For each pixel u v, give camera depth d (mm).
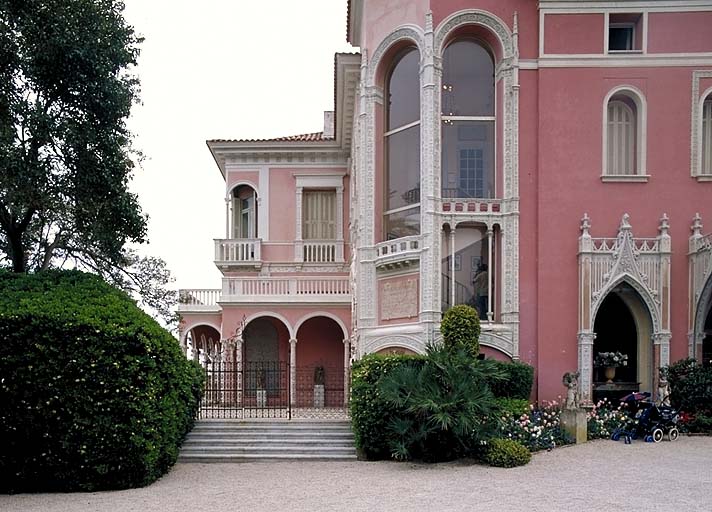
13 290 13562
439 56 19719
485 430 14086
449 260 19594
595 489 11234
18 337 12039
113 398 12305
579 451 14828
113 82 16453
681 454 14250
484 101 20516
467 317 17656
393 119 21344
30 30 14992
